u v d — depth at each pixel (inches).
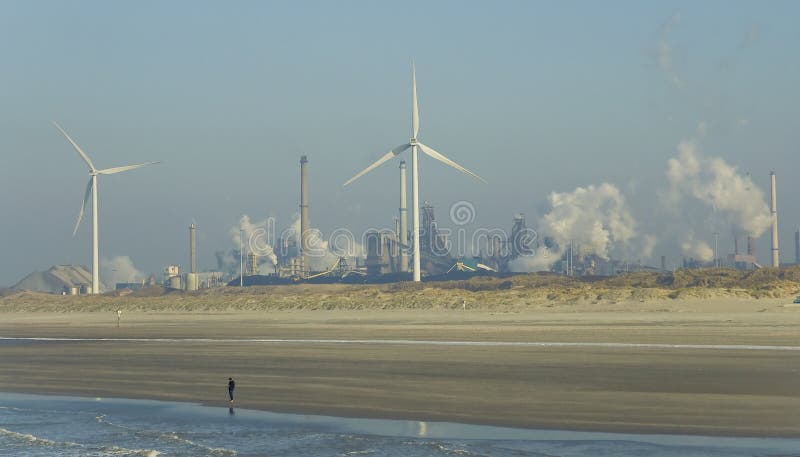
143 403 5044.3
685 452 3476.9
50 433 4303.6
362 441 3863.2
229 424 4345.5
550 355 6712.6
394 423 4222.4
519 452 3567.9
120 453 3863.2
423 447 3710.6
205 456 3747.5
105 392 5516.7
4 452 3954.2
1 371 6815.9
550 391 4921.3
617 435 3801.7
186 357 7377.0
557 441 3730.3
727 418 4060.0
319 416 4468.5
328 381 5610.2
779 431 3779.5
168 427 4335.6
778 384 4955.7
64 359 7588.6
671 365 5900.6
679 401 4495.6
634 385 5034.5
